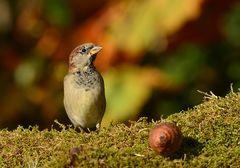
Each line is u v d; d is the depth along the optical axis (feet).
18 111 46.96
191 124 23.26
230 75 45.93
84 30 41.22
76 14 43.11
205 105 24.29
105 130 23.48
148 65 42.83
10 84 47.09
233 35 43.50
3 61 47.03
